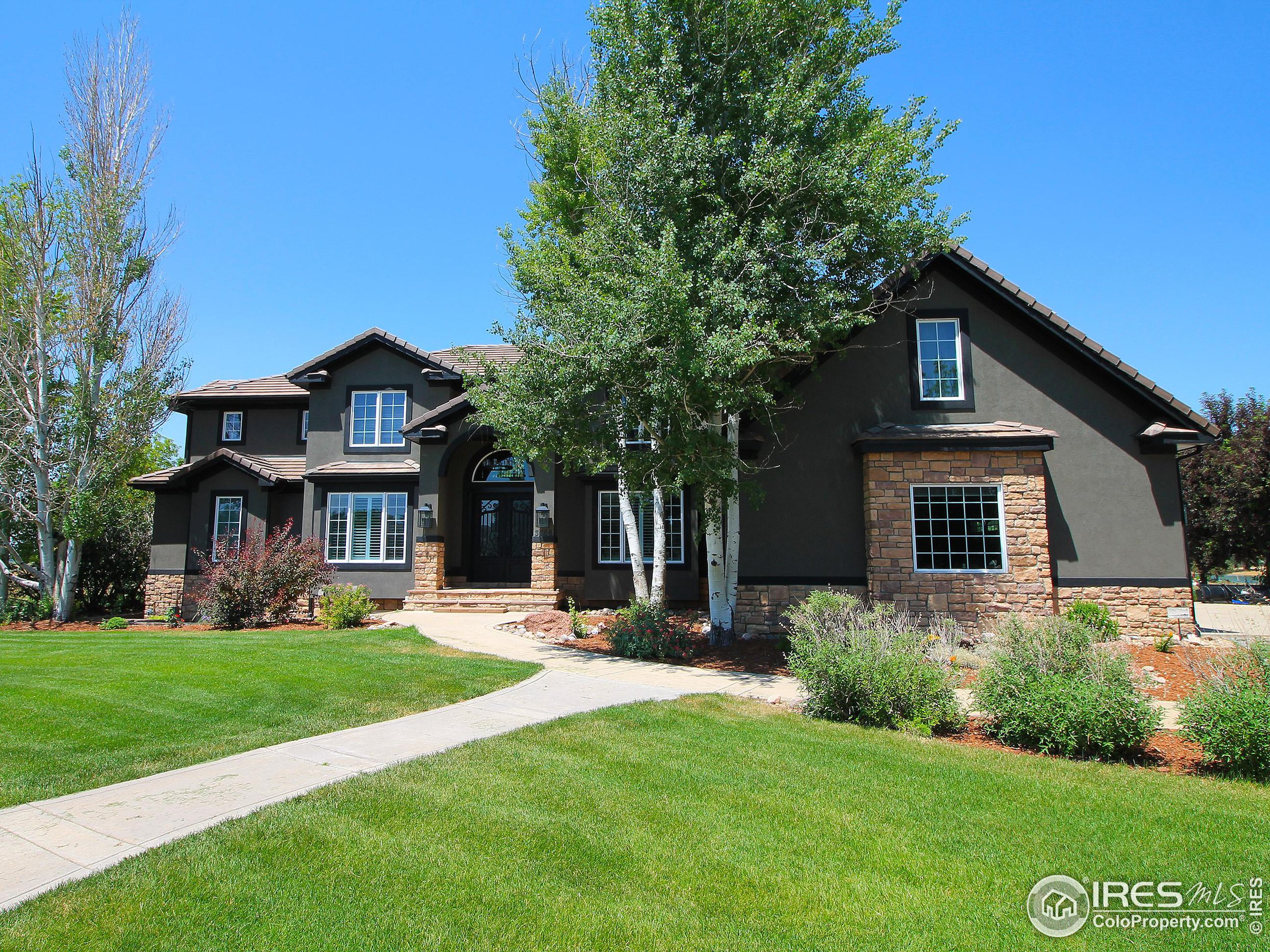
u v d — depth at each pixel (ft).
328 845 15.87
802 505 48.08
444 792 18.98
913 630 34.73
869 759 22.79
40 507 64.64
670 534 64.75
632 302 35.55
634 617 43.42
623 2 38.99
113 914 13.01
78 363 64.13
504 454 68.54
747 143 40.70
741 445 48.21
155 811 17.67
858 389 49.06
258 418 77.25
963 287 49.70
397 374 70.49
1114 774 22.13
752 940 12.76
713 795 19.33
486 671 35.35
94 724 25.09
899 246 40.16
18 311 64.75
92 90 65.10
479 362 44.98
